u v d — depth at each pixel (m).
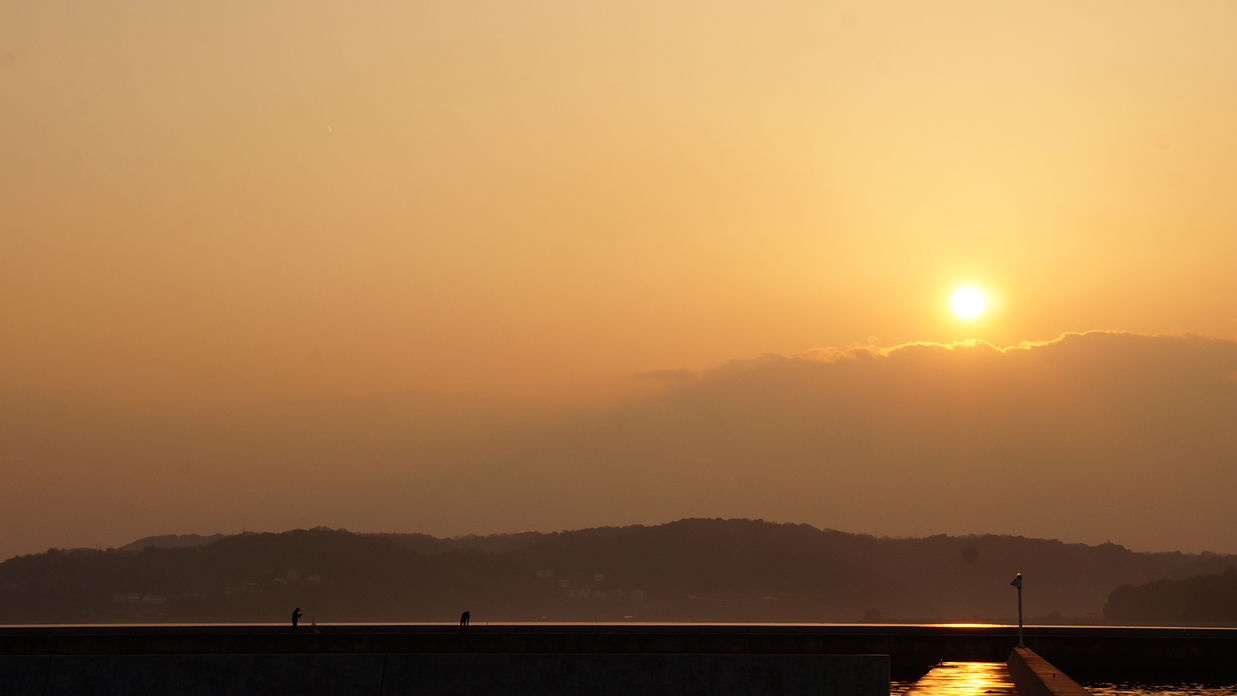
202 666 23.92
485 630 59.50
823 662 24.50
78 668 23.81
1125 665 58.72
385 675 24.12
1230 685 56.88
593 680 24.33
